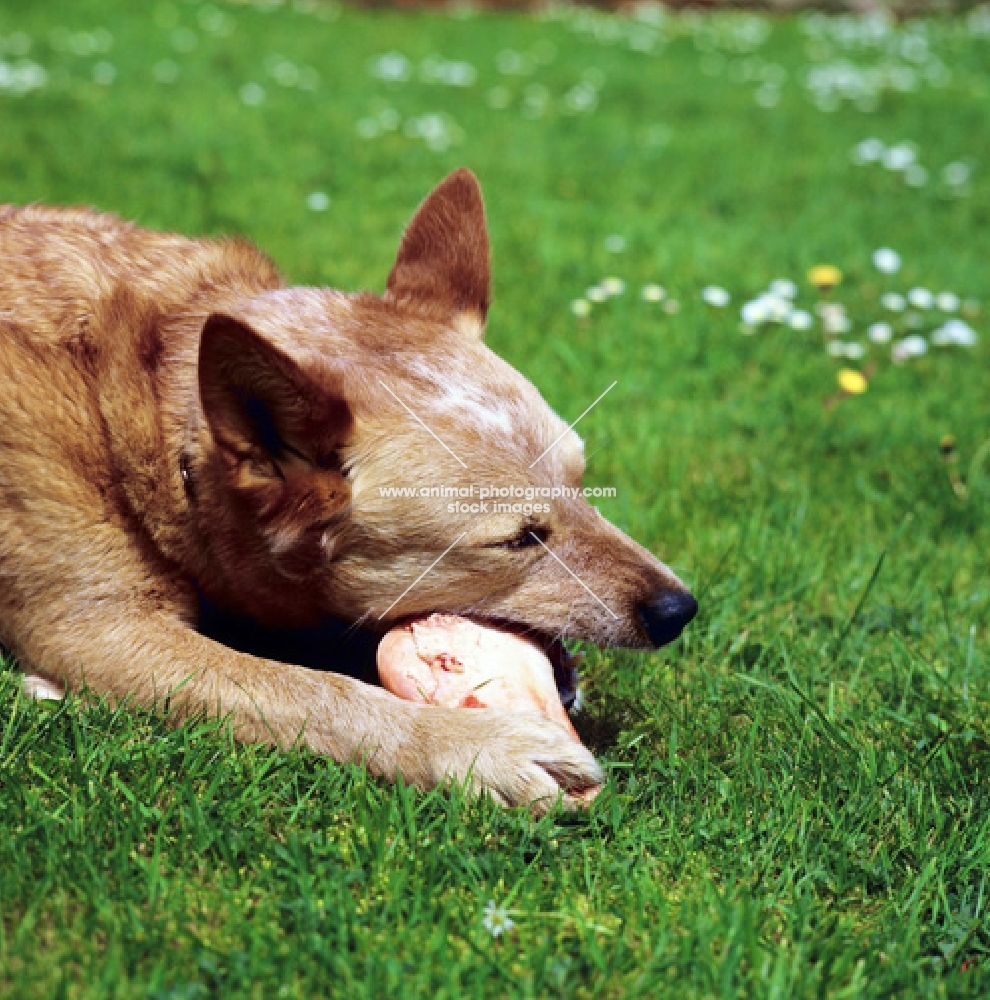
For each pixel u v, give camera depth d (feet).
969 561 6.15
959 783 5.32
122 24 15.71
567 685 5.46
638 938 4.93
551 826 5.12
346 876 4.97
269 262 5.77
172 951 4.84
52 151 9.55
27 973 4.77
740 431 6.75
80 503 5.37
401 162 10.45
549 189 10.14
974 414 6.86
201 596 5.49
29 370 5.39
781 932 4.97
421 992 4.80
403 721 5.26
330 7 19.35
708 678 5.61
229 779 5.19
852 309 7.78
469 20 19.38
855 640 5.79
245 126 11.09
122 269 5.57
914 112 14.55
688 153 11.84
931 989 4.85
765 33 20.52
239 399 5.18
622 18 21.36
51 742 5.23
